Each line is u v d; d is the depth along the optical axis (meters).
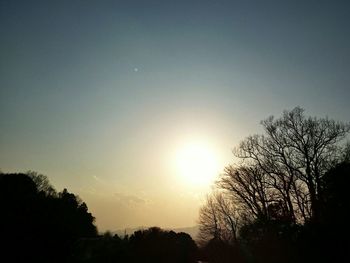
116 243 69.25
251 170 47.44
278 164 44.53
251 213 49.88
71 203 100.62
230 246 70.62
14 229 61.12
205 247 85.75
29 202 69.56
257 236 48.97
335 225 35.91
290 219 43.09
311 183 41.41
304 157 42.19
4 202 65.44
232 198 50.78
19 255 57.41
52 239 67.12
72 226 78.06
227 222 73.31
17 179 75.88
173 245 72.75
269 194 46.28
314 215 40.16
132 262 64.31
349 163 39.00
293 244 39.56
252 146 46.72
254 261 49.78
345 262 32.81
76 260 63.44
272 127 44.66
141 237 70.69
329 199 38.59
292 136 43.22
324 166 41.06
